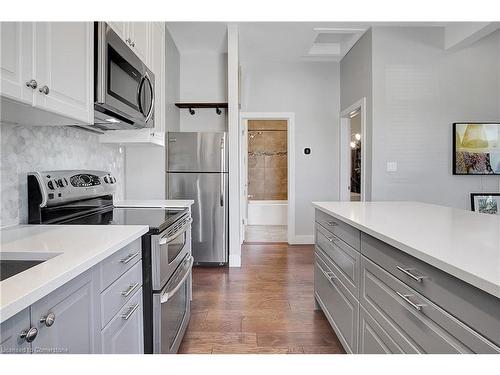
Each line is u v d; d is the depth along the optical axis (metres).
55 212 1.81
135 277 1.50
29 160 1.74
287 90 5.20
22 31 1.15
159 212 2.18
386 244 1.39
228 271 3.81
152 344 1.63
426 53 3.99
